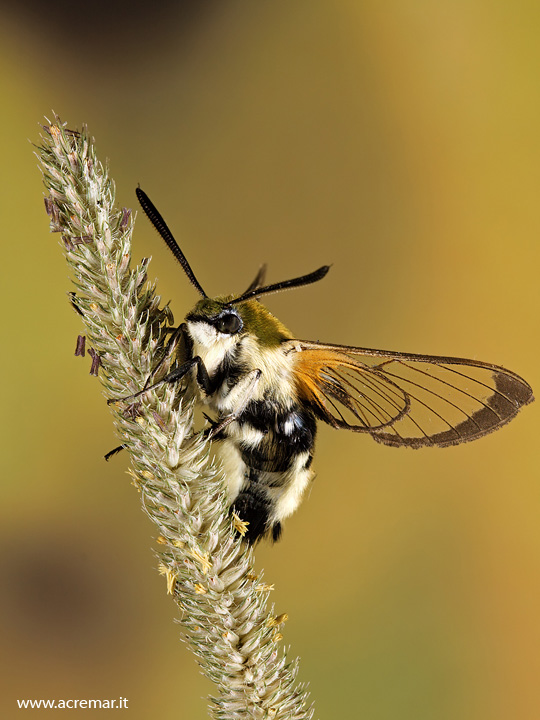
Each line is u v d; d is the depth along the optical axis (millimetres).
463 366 216
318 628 260
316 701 255
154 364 204
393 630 260
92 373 204
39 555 258
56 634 255
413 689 256
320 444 268
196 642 205
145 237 285
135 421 204
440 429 217
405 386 218
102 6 296
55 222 202
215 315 212
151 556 260
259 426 214
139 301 205
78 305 203
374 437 219
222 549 205
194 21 302
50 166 201
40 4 291
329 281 294
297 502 217
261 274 226
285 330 218
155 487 204
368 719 255
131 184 289
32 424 263
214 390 213
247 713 204
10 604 255
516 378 214
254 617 205
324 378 219
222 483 205
